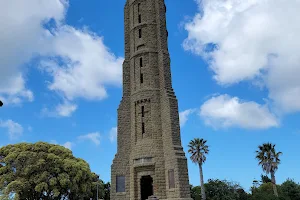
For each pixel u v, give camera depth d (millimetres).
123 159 43500
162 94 44875
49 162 54875
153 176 40594
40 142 59062
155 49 48688
